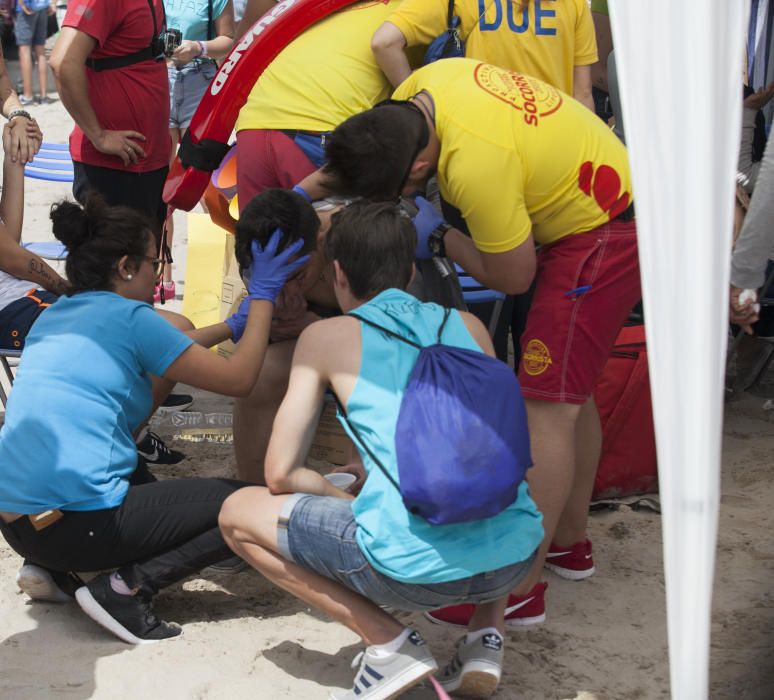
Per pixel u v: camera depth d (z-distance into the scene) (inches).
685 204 73.5
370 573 98.4
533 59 144.7
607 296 116.3
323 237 131.4
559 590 132.6
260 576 135.0
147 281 122.9
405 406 94.6
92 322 116.7
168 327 117.4
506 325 168.1
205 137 156.3
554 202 114.3
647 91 74.3
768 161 110.0
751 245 114.5
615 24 75.1
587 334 116.2
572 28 147.2
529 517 100.6
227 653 116.3
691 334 74.3
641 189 75.2
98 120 189.8
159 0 191.0
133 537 115.1
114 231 119.6
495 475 92.2
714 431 75.2
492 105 110.0
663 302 75.2
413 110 111.3
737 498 156.0
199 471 165.0
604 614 126.9
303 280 132.7
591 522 151.3
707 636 78.4
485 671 104.5
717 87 72.8
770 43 201.2
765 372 204.1
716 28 72.1
